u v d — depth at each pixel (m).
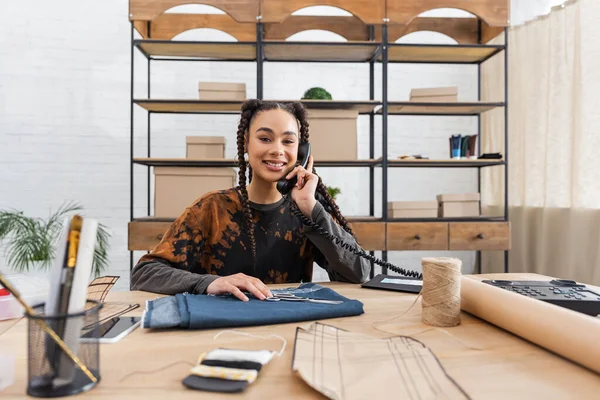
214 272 1.34
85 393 0.49
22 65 3.10
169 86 3.26
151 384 0.51
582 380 0.53
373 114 3.10
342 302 0.87
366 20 2.60
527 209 2.98
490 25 2.64
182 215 1.31
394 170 3.52
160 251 1.22
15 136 3.10
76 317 0.49
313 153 2.62
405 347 0.61
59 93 3.14
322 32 3.40
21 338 0.70
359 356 0.57
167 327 0.74
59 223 3.05
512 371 0.56
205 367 0.54
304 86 3.39
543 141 2.86
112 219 3.21
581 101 2.47
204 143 2.61
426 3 2.61
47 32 3.12
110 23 3.19
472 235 2.67
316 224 1.22
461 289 0.86
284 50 2.80
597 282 2.39
